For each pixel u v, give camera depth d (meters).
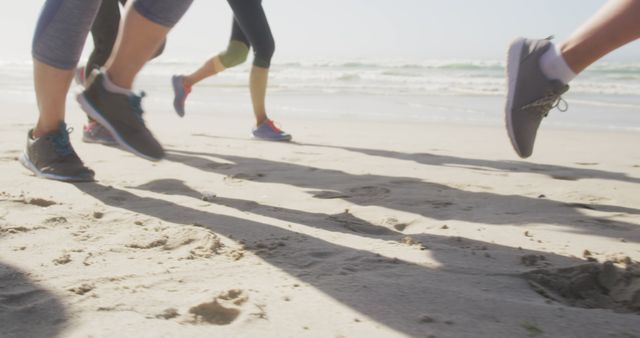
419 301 1.46
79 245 1.86
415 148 4.71
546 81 2.29
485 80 16.53
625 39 2.12
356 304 1.42
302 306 1.41
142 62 2.42
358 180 3.18
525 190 3.01
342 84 14.49
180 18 2.30
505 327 1.33
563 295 1.61
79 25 2.42
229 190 2.85
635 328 1.34
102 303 1.40
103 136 4.13
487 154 4.45
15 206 2.29
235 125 6.25
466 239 2.08
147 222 2.14
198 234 1.94
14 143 4.10
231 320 1.35
